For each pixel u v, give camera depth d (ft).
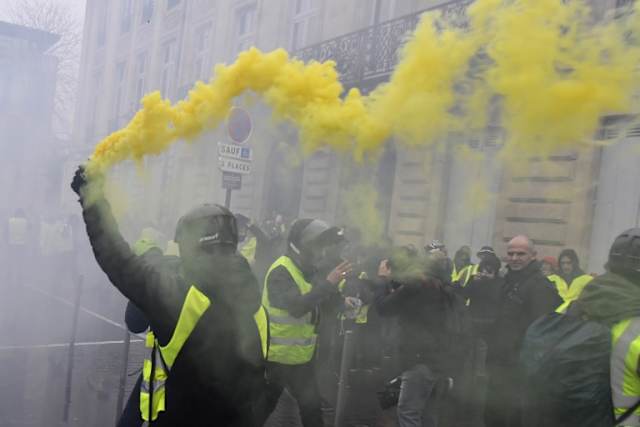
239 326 4.34
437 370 8.89
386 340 12.97
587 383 4.71
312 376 8.48
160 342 4.30
